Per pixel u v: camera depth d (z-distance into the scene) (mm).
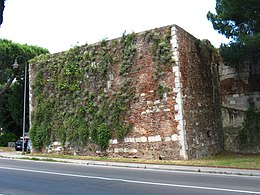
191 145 15422
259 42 14281
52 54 20375
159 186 8508
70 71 19219
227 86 19484
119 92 16984
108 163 14391
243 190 7820
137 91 16484
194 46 17734
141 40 16750
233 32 16984
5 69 28578
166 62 15805
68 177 10391
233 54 17469
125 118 16656
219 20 17312
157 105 15758
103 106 17469
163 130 15430
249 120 18422
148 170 12391
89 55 18578
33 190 8062
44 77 20484
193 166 12820
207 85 18469
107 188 8258
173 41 15781
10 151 24188
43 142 19828
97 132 17375
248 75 18766
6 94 33125
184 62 16156
